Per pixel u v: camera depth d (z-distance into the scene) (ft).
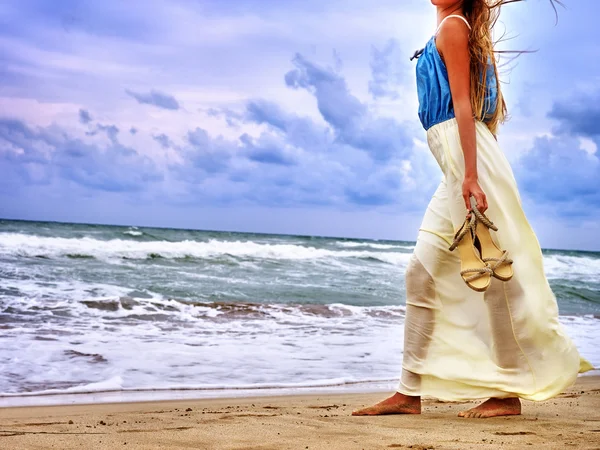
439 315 9.38
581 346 23.95
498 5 9.34
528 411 10.23
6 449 7.00
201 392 14.24
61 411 11.65
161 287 38.70
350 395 14.29
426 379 9.46
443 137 9.25
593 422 9.03
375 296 41.75
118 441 7.48
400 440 7.47
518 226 9.08
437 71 9.31
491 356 9.06
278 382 15.66
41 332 21.22
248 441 7.48
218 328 24.77
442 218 9.36
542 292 9.02
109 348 18.98
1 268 42.04
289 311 31.37
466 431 8.07
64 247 54.70
